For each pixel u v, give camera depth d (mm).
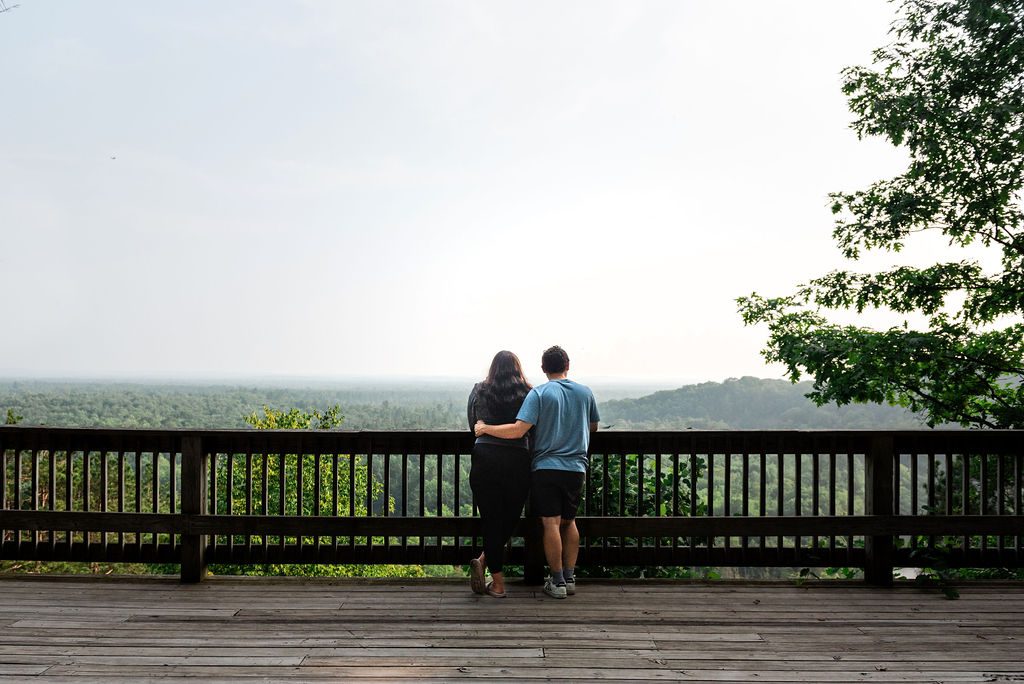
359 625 3400
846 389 9477
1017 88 9352
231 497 4332
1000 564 4371
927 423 9555
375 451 4336
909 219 10031
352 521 4223
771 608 3734
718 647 3133
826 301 10797
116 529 4164
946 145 9805
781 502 4324
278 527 4188
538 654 3023
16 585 4059
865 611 3699
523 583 4180
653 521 4227
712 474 4355
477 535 4234
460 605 3734
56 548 4289
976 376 8898
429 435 4328
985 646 3180
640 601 3834
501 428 3719
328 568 17547
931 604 3832
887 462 4246
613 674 2801
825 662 2959
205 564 4262
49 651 3037
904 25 10133
